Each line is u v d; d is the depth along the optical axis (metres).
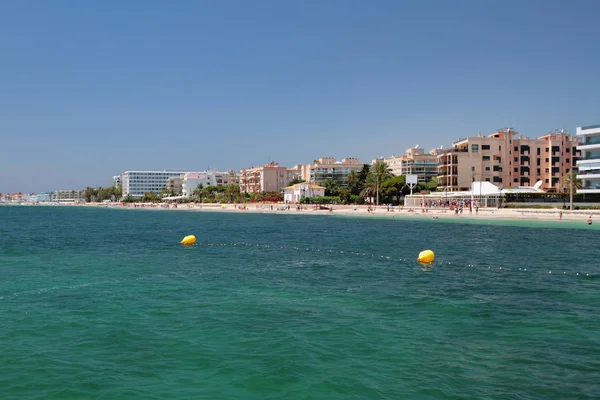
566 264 35.41
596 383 13.35
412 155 199.12
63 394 12.64
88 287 26.31
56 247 47.66
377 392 12.73
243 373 13.93
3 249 45.66
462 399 12.38
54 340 16.94
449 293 24.91
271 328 18.22
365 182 165.88
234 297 23.73
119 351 15.77
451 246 47.88
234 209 176.62
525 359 15.09
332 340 16.81
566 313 20.80
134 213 166.75
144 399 12.38
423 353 15.59
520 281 28.50
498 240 54.31
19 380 13.49
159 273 31.08
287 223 91.31
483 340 16.95
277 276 30.00
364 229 73.25
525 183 148.00
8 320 19.50
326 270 32.53
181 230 73.06
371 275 30.53
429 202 128.00
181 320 19.42
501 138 147.12
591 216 89.25
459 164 144.38
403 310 21.17
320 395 12.57
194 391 12.82
